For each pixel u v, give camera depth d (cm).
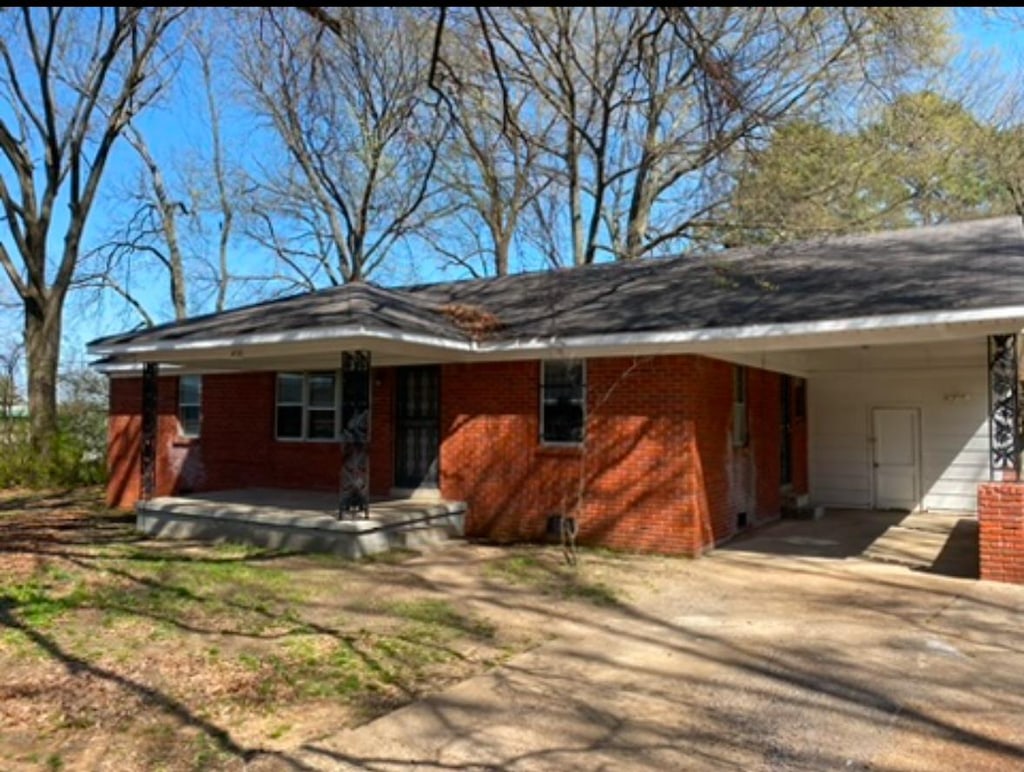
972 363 1487
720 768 423
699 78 687
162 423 1680
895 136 1709
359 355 1084
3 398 2559
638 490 1087
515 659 615
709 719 494
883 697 532
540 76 1639
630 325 1048
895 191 1956
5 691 537
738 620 737
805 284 1073
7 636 666
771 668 595
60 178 2252
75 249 2259
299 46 808
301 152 1491
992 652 631
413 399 1323
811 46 1261
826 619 739
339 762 428
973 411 1484
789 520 1411
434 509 1177
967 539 1202
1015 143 2019
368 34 1434
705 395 1108
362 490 1084
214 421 1591
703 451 1092
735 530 1212
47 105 2170
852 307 904
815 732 473
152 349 1187
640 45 973
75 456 2159
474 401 1242
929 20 966
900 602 802
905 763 429
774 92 1339
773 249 1365
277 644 647
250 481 1527
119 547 1134
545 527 1166
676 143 1691
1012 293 816
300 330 1005
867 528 1314
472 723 485
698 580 911
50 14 2111
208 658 609
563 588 867
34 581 886
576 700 527
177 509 1241
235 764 425
